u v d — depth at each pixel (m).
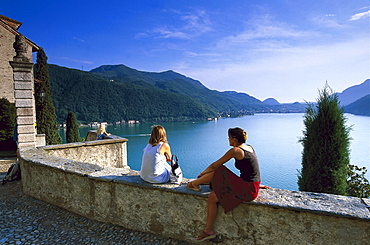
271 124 192.00
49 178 4.84
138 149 72.19
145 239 3.44
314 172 6.02
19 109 7.54
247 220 2.86
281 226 2.67
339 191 5.80
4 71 19.47
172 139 104.88
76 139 31.09
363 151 65.69
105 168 4.52
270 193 2.99
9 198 5.33
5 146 15.78
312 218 2.52
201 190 3.15
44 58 25.78
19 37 7.56
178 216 3.29
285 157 66.31
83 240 3.51
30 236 3.64
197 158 66.62
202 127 159.38
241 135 2.92
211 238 3.05
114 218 3.89
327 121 5.89
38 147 7.03
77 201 4.35
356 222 2.34
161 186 3.35
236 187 2.79
